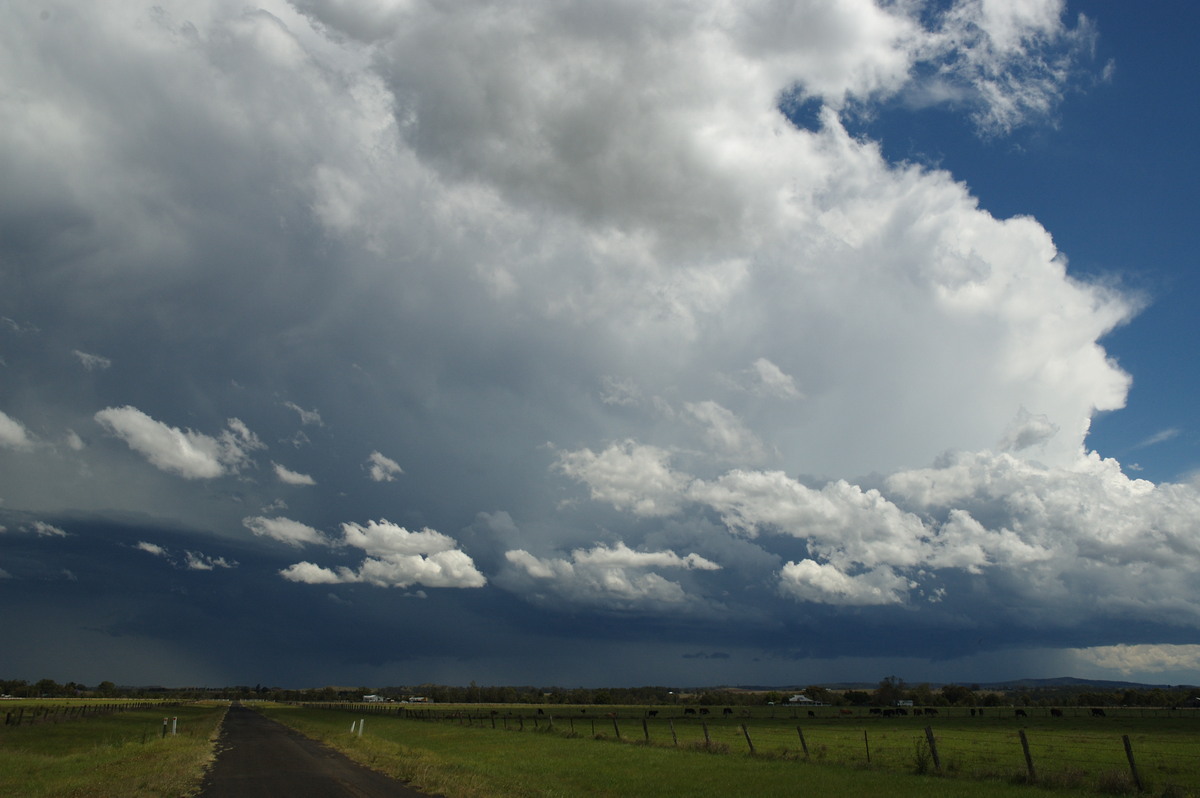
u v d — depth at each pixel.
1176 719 105.56
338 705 191.38
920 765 30.23
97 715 89.31
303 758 34.53
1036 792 24.28
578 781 26.62
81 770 26.92
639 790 24.39
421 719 94.56
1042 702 196.62
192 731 56.62
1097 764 39.00
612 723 88.94
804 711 150.12
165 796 21.03
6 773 25.80
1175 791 23.72
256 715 104.81
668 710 157.62
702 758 35.91
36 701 177.62
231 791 22.75
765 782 26.58
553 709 165.25
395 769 28.48
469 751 40.44
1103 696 196.88
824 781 26.83
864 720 102.81
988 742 56.44
